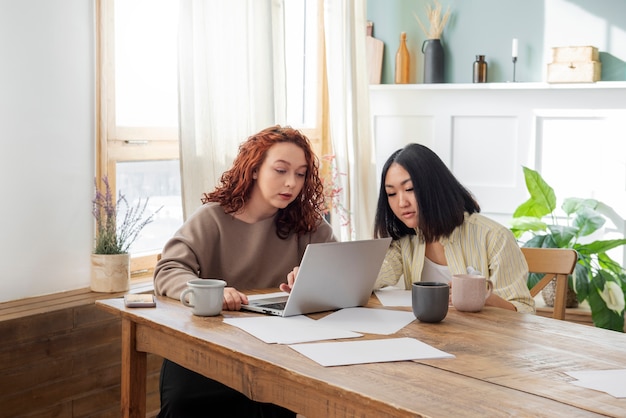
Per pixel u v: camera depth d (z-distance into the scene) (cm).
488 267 249
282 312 202
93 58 312
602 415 130
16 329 267
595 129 449
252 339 178
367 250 210
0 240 285
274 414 234
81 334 288
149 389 317
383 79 500
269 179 237
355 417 145
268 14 367
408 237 263
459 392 141
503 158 471
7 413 266
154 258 350
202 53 331
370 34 498
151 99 350
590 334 187
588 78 434
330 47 431
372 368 156
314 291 204
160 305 213
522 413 130
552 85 446
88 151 312
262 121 370
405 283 263
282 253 252
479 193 477
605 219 449
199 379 227
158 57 351
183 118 325
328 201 438
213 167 339
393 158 257
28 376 272
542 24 459
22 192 290
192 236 240
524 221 435
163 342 196
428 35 481
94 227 317
